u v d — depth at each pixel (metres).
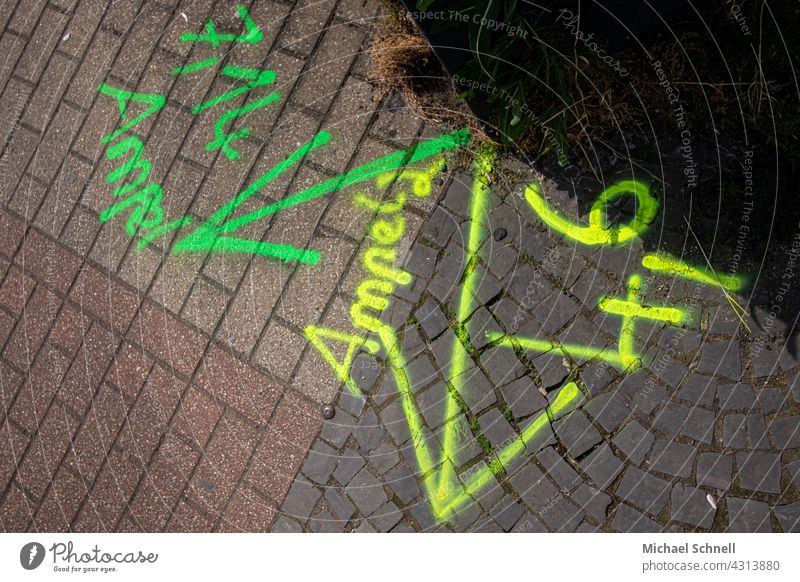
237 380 3.25
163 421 3.37
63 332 3.58
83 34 3.68
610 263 2.87
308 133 3.21
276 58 3.29
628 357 2.86
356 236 3.13
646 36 2.77
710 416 2.79
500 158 2.96
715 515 2.77
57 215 3.64
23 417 3.62
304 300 3.18
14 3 3.87
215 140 3.36
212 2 3.42
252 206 3.28
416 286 3.06
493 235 2.98
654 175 2.83
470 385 2.99
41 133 3.71
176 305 3.37
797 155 2.70
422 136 3.06
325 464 3.13
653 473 2.82
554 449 2.91
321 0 3.22
